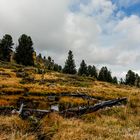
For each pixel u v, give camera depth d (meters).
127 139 10.56
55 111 14.87
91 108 16.42
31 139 9.70
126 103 20.47
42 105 20.19
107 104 18.36
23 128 10.84
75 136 10.30
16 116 11.91
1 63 96.25
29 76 65.50
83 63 139.25
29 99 24.09
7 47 116.62
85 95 27.97
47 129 10.95
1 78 50.47
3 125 10.79
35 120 12.02
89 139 10.29
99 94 32.66
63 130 10.84
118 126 13.20
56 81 59.31
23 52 115.38
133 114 17.02
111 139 10.47
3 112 13.38
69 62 129.12
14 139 9.33
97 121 14.36
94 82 85.62
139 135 10.98
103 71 138.38
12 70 77.94
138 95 28.78
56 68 128.62
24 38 116.81
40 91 31.94
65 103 21.47
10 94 28.94
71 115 15.08
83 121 13.95
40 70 87.50
